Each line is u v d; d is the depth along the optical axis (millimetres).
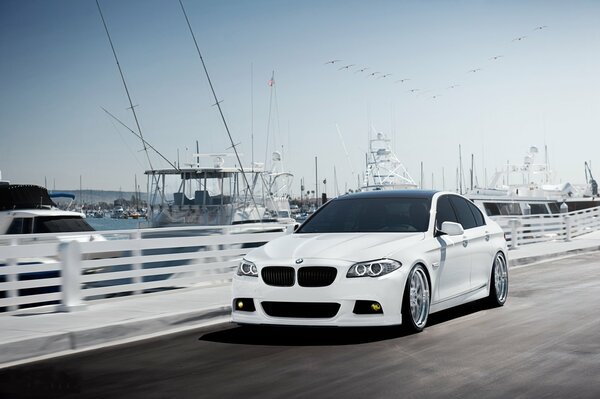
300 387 5816
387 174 38719
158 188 26000
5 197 15828
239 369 6531
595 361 6574
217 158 26281
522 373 6152
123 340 8336
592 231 34375
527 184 42156
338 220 9039
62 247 10039
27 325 8586
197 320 9516
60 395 5789
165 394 5707
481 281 9773
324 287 7547
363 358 6848
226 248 14133
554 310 9797
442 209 9258
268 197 29016
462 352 7051
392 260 7801
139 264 11523
